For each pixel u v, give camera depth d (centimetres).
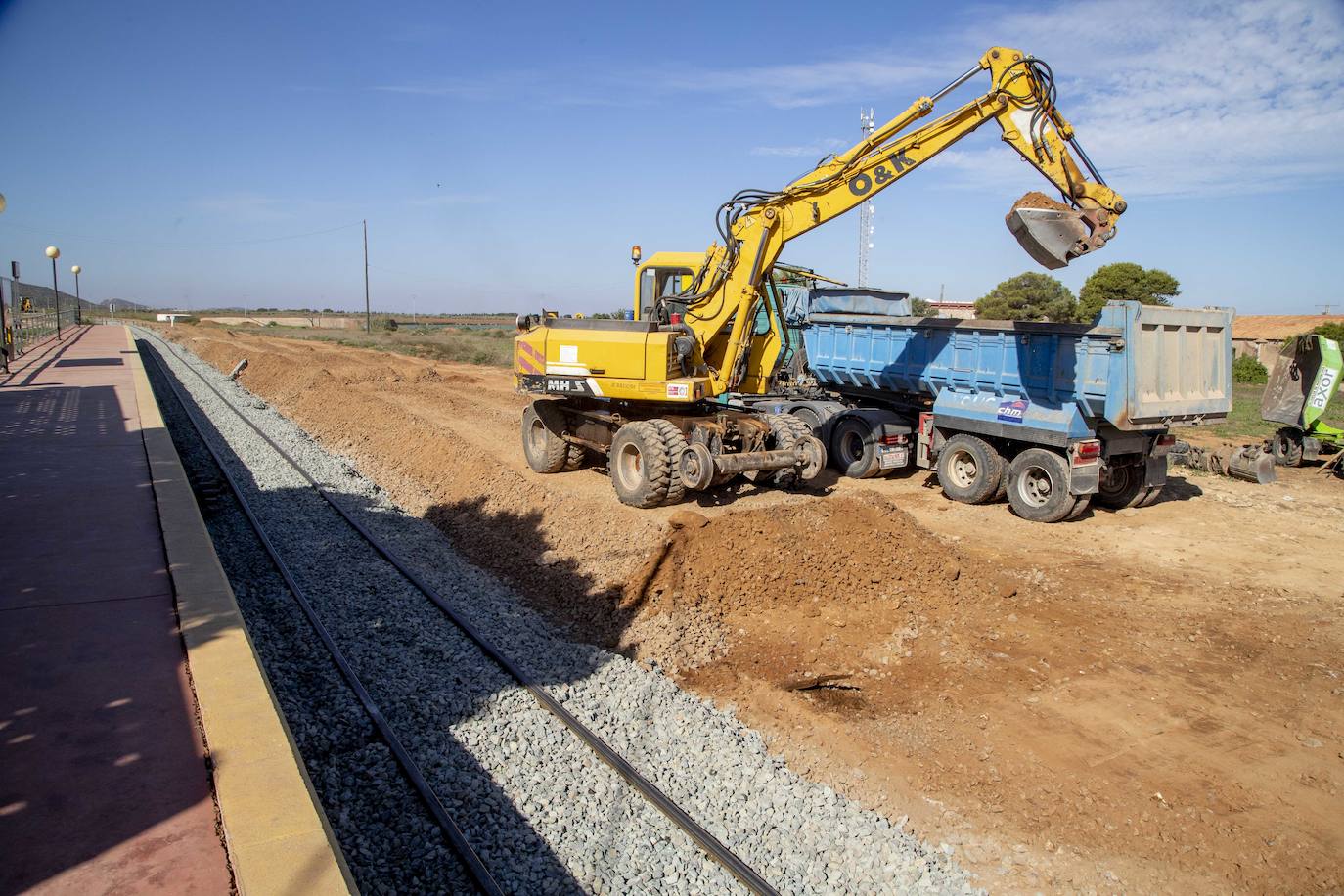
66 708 435
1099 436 1082
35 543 698
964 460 1209
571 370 1120
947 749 571
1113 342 995
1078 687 664
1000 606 822
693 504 1066
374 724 556
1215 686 668
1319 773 549
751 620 769
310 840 337
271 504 1117
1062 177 913
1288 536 1071
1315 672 693
